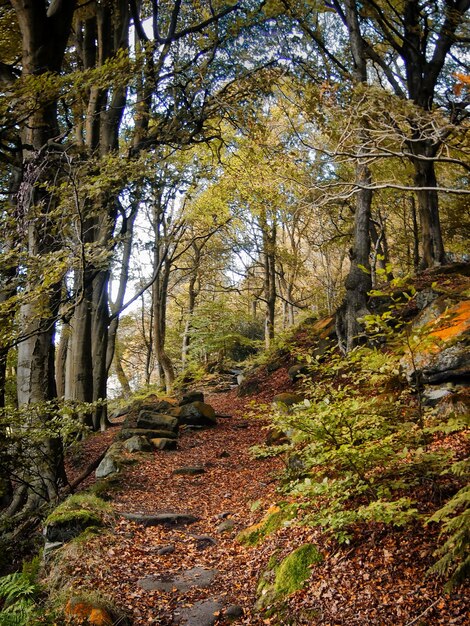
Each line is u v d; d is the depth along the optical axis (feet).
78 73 26.02
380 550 14.92
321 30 53.06
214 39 41.50
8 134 29.37
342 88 22.65
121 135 53.31
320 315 77.66
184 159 53.67
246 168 39.91
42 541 25.61
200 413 49.01
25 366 30.48
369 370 18.70
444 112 21.18
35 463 29.48
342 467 17.40
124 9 45.01
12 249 24.53
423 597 12.57
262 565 18.34
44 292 24.09
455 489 15.65
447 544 11.25
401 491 16.60
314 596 14.66
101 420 55.36
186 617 16.35
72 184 25.48
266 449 19.16
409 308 42.68
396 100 20.81
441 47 55.11
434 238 58.29
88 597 16.42
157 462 37.06
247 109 36.22
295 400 39.22
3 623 15.67
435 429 16.17
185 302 122.93
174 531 24.04
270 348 73.10
